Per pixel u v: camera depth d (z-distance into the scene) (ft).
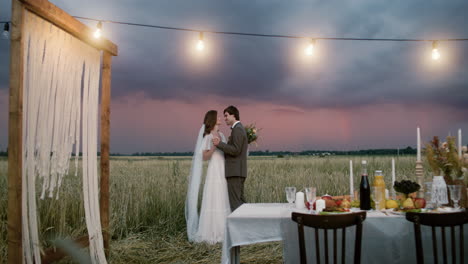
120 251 13.70
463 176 9.29
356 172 29.63
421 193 9.75
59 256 9.92
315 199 9.02
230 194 15.25
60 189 15.01
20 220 7.82
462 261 6.99
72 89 10.00
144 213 17.42
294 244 8.15
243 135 15.23
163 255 13.55
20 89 7.79
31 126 8.41
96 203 11.28
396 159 35.17
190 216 15.43
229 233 8.29
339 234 8.25
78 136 10.15
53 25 9.17
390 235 8.04
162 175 24.17
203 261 12.71
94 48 11.28
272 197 20.43
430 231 8.05
